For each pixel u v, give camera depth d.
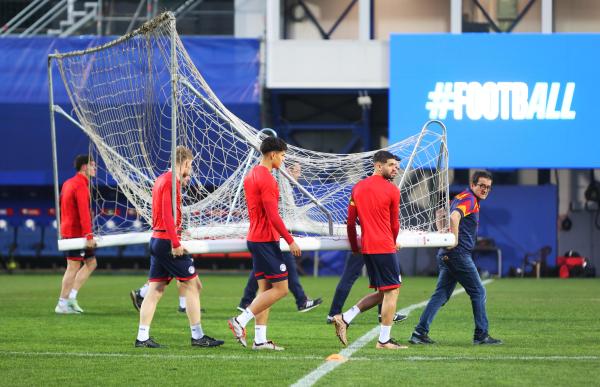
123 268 74.56
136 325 28.95
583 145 60.31
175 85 24.77
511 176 69.75
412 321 30.56
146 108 32.69
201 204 31.64
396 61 61.12
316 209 32.50
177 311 34.38
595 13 67.31
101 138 35.09
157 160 43.38
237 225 30.02
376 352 22.28
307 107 71.19
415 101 60.94
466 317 31.83
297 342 24.61
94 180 50.19
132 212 56.28
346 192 32.72
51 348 23.14
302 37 68.75
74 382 18.05
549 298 42.06
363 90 64.56
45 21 71.31
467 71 60.62
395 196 22.66
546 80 60.44
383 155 22.75
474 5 68.06
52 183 63.91
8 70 62.81
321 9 68.75
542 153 60.41
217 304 38.00
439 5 68.06
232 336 26.12
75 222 32.91
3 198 69.94
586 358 21.16
